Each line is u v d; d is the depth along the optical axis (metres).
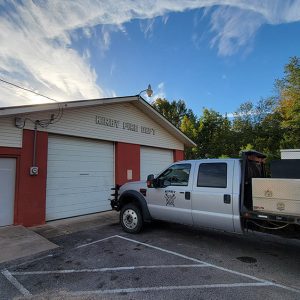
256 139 30.08
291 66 25.39
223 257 5.26
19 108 7.29
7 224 7.48
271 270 4.62
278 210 4.34
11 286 4.09
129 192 7.09
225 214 5.20
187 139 15.21
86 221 8.68
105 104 10.58
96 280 4.25
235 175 5.23
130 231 7.04
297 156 6.40
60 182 8.99
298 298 3.64
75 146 9.64
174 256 5.32
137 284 4.10
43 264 4.95
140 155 12.73
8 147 7.53
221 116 33.38
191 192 5.79
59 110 8.94
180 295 3.74
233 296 3.71
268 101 32.69
